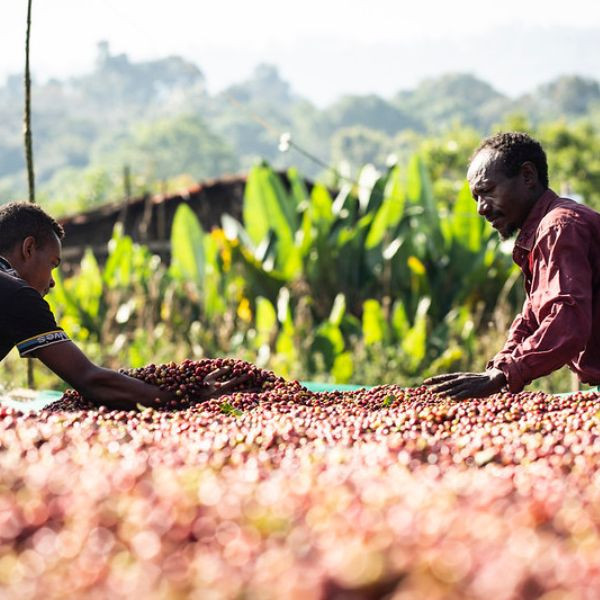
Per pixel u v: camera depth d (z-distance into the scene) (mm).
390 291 13016
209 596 1878
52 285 4867
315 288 12906
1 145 146375
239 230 13789
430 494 2375
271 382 4758
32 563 2072
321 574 1888
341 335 11922
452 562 1933
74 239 17219
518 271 12578
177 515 2258
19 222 4656
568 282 4129
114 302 11969
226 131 158750
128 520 2246
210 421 3650
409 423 3600
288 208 13516
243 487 2449
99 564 2055
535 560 1983
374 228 12984
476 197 4559
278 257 13125
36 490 2457
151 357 11242
